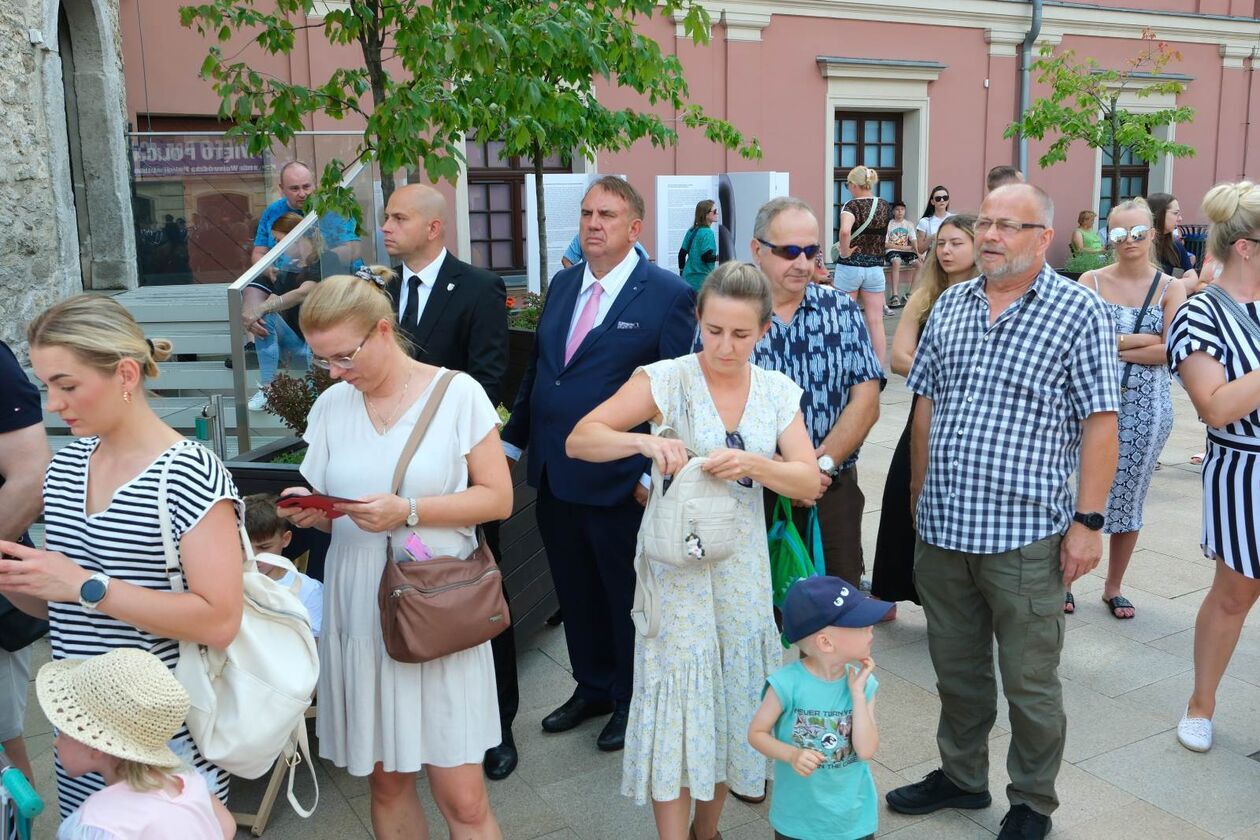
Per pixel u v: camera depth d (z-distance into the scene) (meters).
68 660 2.02
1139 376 4.39
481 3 5.11
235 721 2.12
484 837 2.65
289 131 5.21
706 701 2.63
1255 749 3.54
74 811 2.14
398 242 3.68
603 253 3.46
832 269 14.49
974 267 4.00
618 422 2.66
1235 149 17.94
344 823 3.23
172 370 6.77
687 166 13.18
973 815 3.20
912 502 3.31
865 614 2.42
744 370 2.72
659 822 2.71
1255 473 3.23
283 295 5.27
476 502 2.52
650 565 2.61
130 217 8.68
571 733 3.76
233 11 5.43
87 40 8.34
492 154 12.38
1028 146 15.81
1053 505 2.85
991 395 2.88
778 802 2.60
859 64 14.00
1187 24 16.78
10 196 6.75
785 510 2.94
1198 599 4.86
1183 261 10.02
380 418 2.54
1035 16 15.13
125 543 2.02
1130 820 3.13
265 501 3.13
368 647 2.50
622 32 6.09
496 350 3.73
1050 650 2.90
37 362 1.95
